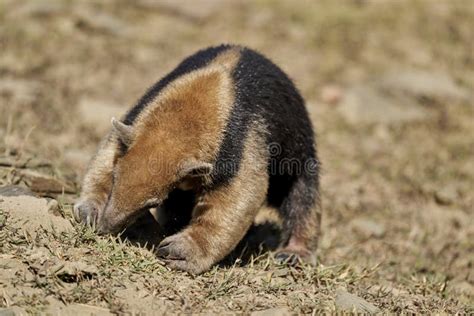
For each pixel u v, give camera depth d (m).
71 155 23.56
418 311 16.19
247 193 16.08
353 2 44.88
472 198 27.31
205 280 15.72
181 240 15.93
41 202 16.66
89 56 34.94
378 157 30.31
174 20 40.81
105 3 40.66
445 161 30.34
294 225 19.33
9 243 15.24
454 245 23.36
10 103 27.97
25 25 36.31
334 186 27.30
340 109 34.19
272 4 43.56
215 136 15.84
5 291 13.88
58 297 13.98
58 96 30.20
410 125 33.38
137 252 15.94
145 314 13.93
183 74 17.17
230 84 16.66
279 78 18.06
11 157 20.23
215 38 39.12
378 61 38.72
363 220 24.45
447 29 42.41
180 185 15.90
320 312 14.86
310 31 41.12
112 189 15.64
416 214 25.78
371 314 15.23
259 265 17.25
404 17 43.41
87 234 15.80
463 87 36.59
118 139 16.33
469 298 18.67
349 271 18.06
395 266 20.89
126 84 32.91
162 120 15.99
